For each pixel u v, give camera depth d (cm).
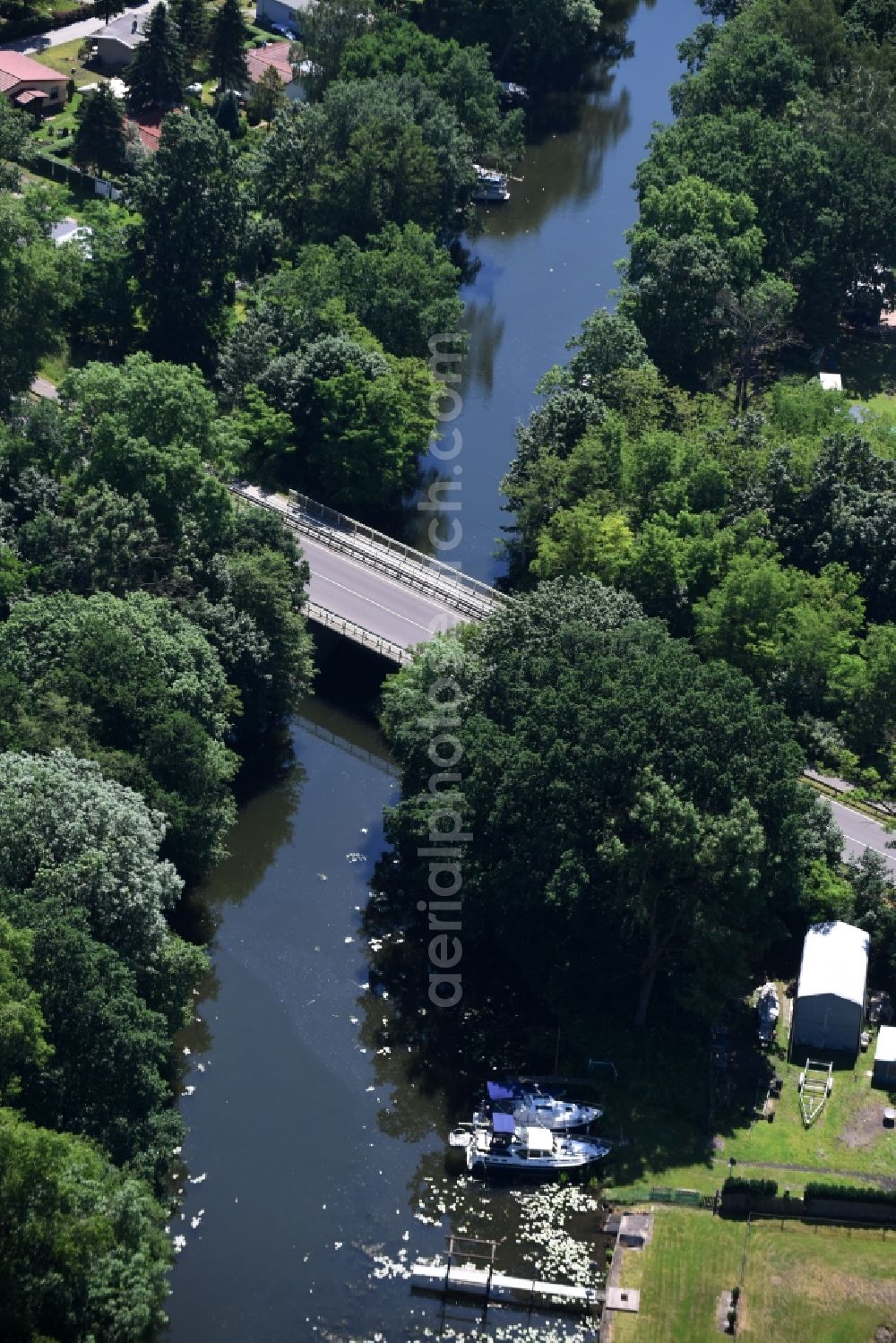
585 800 15900
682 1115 15725
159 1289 13200
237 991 16950
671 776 15838
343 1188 15188
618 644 17112
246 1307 14175
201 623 18775
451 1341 14025
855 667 19425
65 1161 12712
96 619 17462
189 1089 15925
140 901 14812
